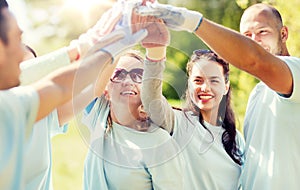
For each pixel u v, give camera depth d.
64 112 2.84
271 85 2.81
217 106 2.91
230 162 3.11
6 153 2.03
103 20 2.49
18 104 2.06
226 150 3.12
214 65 2.83
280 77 2.78
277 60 2.77
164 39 2.51
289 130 2.93
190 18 2.52
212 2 8.99
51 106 2.12
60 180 7.96
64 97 2.15
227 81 3.05
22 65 2.64
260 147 3.04
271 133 2.98
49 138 2.79
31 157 2.60
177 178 2.88
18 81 2.29
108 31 2.46
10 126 2.05
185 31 2.57
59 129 2.89
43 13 13.44
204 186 3.03
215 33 2.62
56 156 8.52
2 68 2.22
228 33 2.67
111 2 2.75
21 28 2.32
